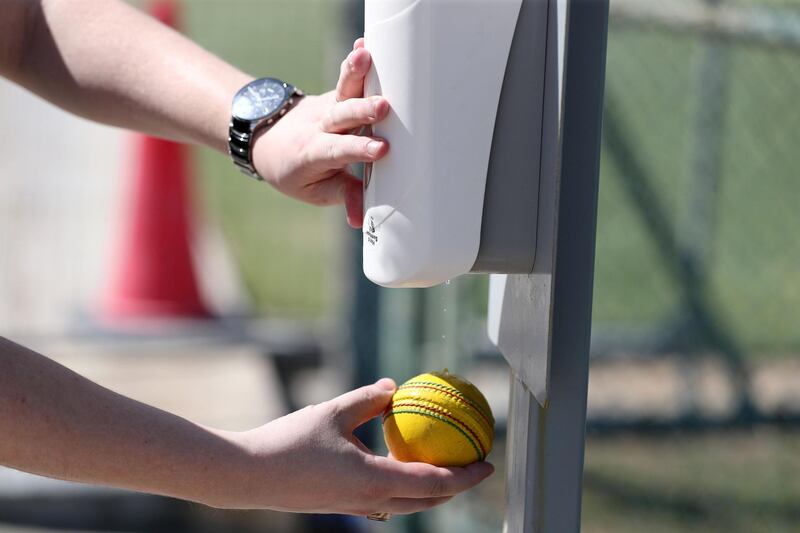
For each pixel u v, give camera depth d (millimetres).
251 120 1822
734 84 6238
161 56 1985
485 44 1413
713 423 5277
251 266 8734
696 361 5277
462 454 1541
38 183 10445
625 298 6086
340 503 1471
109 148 12055
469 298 4406
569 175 1427
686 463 4977
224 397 5137
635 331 5758
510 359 1628
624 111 6316
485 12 1405
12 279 7355
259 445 1425
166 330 6133
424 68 1403
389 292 4309
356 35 4188
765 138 6242
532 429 1508
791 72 6180
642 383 5586
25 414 1310
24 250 8156
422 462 1551
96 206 9625
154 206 6246
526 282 1524
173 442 1378
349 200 1797
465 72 1411
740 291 6102
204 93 1922
